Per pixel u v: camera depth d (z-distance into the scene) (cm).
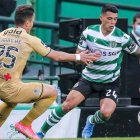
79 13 3688
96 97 2355
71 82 2355
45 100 1844
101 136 2377
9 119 2259
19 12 1834
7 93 1805
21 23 1833
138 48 2067
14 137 2261
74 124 2347
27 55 1812
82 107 2347
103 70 2048
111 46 2027
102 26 2031
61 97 2391
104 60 2036
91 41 2033
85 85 2069
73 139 1734
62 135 2345
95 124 2370
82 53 1842
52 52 1820
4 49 1803
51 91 1844
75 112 2342
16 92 1806
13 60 1797
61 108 2056
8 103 1847
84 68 2203
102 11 2020
